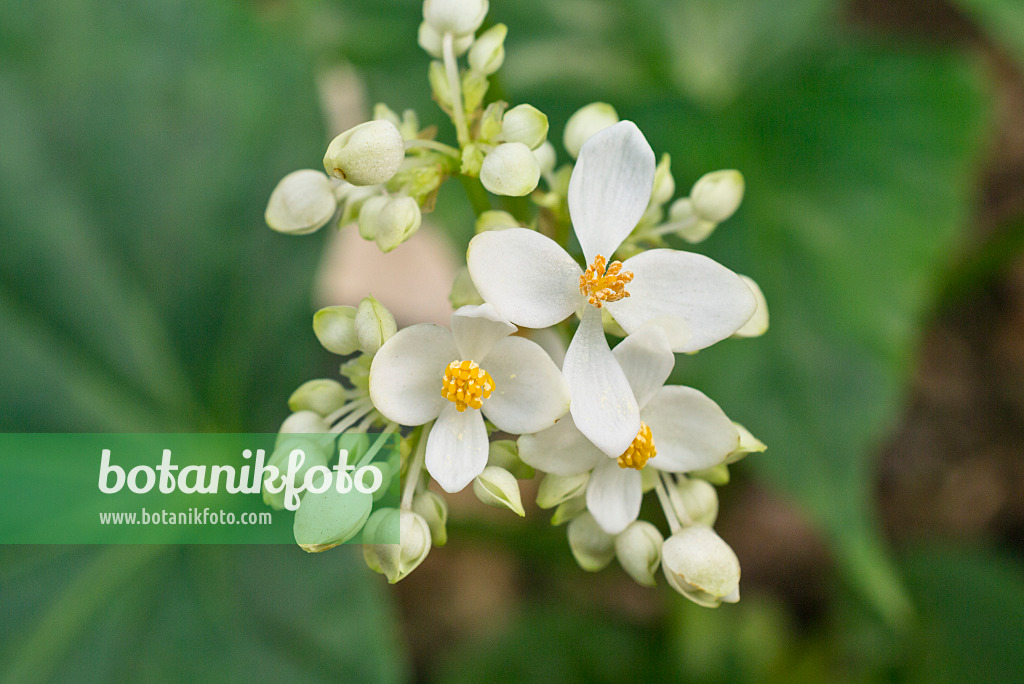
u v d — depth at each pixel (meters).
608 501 0.21
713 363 0.28
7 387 0.26
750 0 0.33
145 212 0.26
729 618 0.35
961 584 0.33
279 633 0.25
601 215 0.21
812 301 0.28
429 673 0.40
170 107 0.26
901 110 0.30
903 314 0.28
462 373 0.20
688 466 0.21
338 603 0.25
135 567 0.26
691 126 0.30
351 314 0.21
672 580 0.21
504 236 0.20
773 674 0.34
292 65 0.26
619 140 0.21
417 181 0.22
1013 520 0.40
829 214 0.29
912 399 0.42
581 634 0.35
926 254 0.29
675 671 0.34
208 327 0.26
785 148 0.30
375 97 0.30
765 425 0.28
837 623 0.35
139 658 0.25
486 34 0.22
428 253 0.40
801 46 0.32
